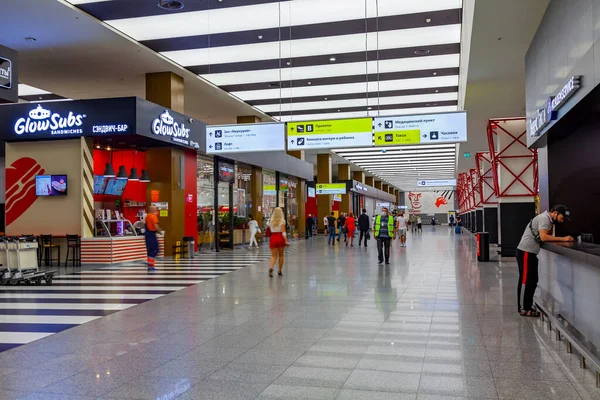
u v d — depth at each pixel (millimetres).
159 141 17047
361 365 4715
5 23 13688
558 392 3949
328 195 43625
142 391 4039
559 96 7379
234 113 26297
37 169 15758
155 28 14758
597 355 4246
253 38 15773
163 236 18516
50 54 16438
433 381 4234
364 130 13852
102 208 17312
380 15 14164
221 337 5895
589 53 5988
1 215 22484
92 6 13031
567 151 8891
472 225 43938
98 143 17375
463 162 34188
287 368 4637
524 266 6992
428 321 6695
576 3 6602
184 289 10164
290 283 10859
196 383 4230
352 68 18969
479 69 12336
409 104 24734
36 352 5328
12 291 10055
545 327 6297
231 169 24391
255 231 24234
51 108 15547
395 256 18266
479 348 5297
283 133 14805
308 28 15047
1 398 3902
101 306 8227
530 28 9617
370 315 7148
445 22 14680
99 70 18328
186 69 18719
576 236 8750
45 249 15617
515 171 18156
